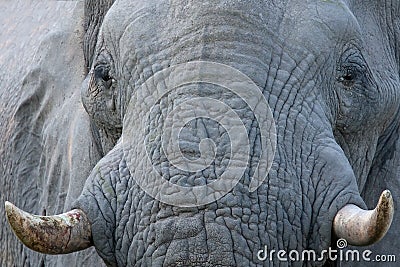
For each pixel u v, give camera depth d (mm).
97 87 8820
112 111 8789
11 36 11992
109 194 8219
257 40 8148
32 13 12016
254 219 7922
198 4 8219
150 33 8328
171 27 8273
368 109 8711
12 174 11078
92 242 8234
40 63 10805
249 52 8117
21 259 11273
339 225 8016
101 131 9148
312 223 8102
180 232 7930
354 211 7988
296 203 8023
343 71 8508
